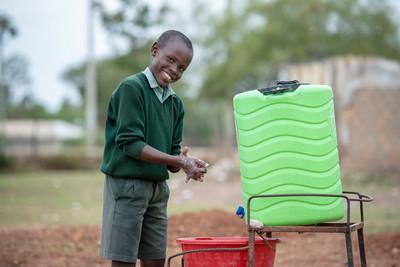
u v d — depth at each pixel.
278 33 32.06
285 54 32.47
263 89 4.79
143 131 5.00
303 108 4.73
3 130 37.84
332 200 4.73
